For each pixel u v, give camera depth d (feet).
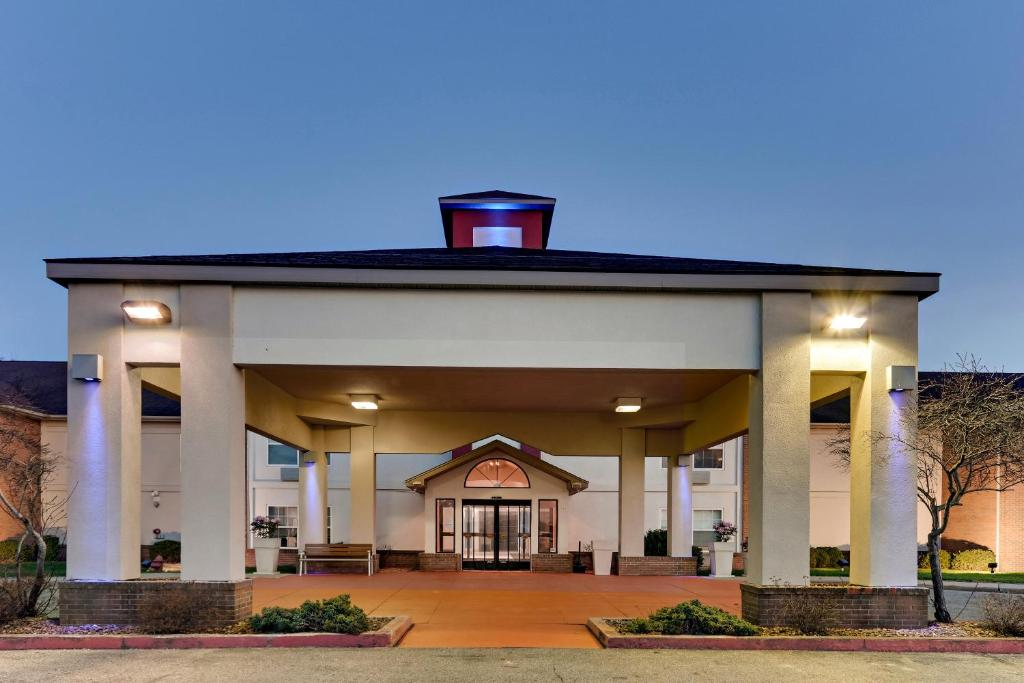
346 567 61.41
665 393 49.62
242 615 32.48
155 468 79.05
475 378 43.14
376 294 33.96
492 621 36.86
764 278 33.76
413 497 86.43
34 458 36.52
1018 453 32.94
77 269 32.78
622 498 63.05
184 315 33.22
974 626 32.78
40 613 34.09
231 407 33.01
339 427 63.16
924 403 36.40
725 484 82.12
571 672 26.14
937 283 33.68
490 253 53.83
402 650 29.50
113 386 32.94
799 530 33.01
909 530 33.22
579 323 34.14
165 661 27.17
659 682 24.98
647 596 46.88
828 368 34.09
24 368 87.15
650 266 34.06
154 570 69.92
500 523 68.59
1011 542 72.43
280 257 38.86
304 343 33.65
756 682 25.07
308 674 25.50
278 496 82.02
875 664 27.58
